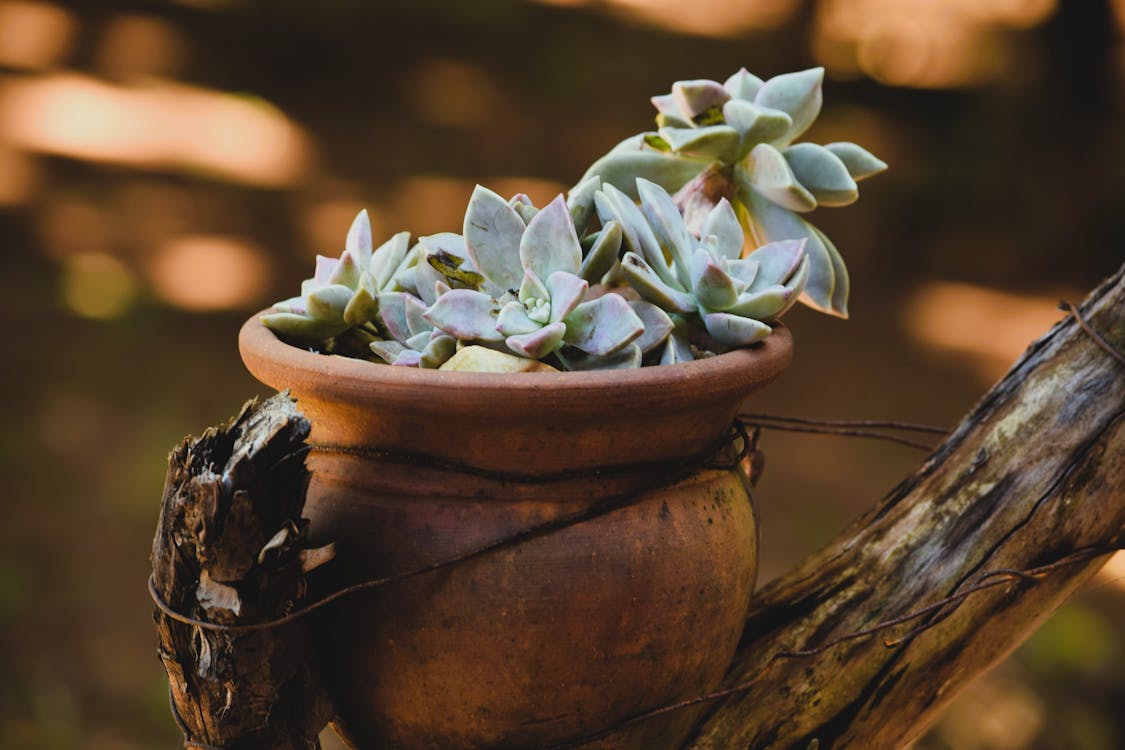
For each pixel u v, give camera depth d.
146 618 2.68
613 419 0.80
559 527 0.80
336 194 5.25
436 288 0.84
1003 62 5.73
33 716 2.30
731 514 0.84
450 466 0.81
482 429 0.80
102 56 6.33
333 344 0.87
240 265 4.49
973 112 5.42
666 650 0.82
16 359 3.68
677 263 0.84
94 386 3.60
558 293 0.81
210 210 4.89
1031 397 0.91
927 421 3.83
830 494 3.25
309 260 4.61
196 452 0.79
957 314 4.65
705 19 8.62
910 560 0.91
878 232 5.24
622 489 0.81
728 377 0.81
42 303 4.00
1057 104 5.06
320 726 0.82
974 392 4.04
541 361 0.83
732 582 0.83
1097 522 0.89
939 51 6.32
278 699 0.81
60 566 2.79
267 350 0.82
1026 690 2.34
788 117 0.89
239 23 7.12
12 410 3.41
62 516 2.99
